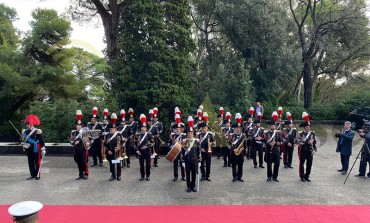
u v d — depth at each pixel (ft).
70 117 58.85
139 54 56.29
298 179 37.42
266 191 33.04
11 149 49.39
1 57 71.00
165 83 55.52
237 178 37.04
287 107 87.15
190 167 32.96
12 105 77.20
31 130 37.09
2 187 34.22
